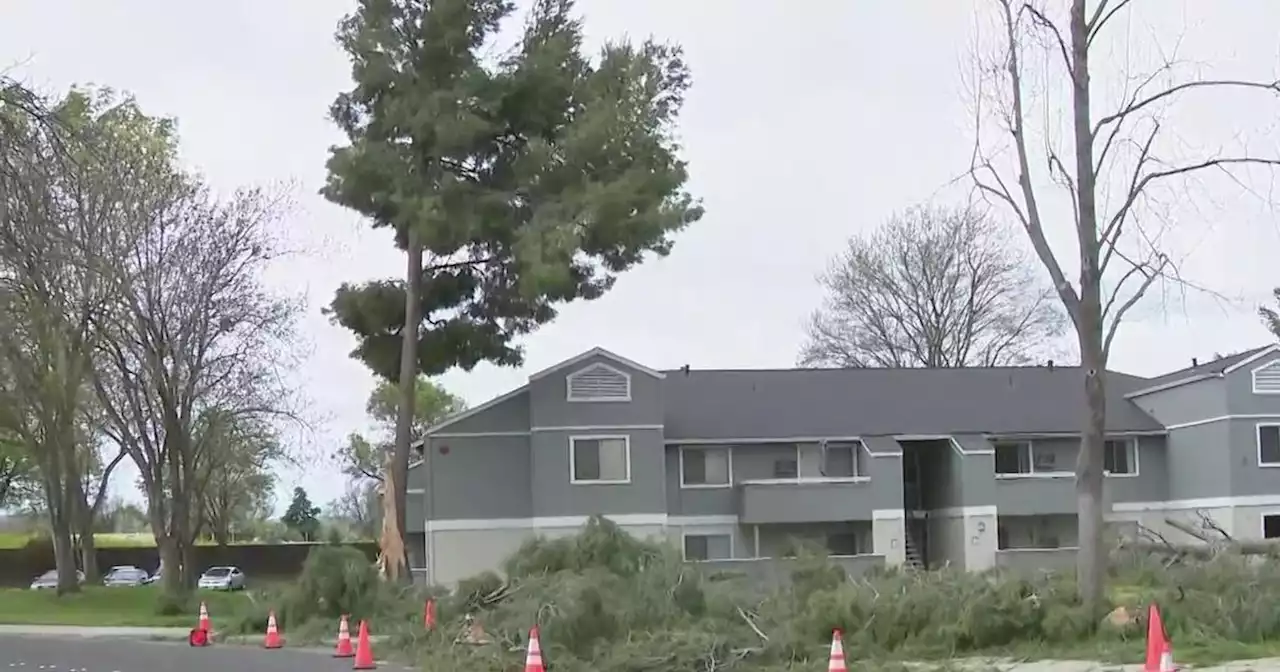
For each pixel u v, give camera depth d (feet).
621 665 62.75
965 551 159.22
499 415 152.97
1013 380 177.06
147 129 135.44
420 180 128.26
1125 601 73.46
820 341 233.35
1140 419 168.25
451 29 128.98
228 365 141.90
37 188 35.01
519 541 150.92
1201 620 67.36
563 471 148.77
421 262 135.33
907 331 228.02
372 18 130.62
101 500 196.54
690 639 64.64
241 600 134.51
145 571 240.94
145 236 121.90
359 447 273.75
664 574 73.97
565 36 136.05
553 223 125.70
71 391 121.39
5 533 303.07
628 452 149.79
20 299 38.91
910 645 68.39
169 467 140.26
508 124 133.59
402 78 128.88
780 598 77.41
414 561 170.60
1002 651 67.56
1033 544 164.96
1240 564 75.77
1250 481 156.97
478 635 72.28
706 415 163.63
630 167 132.57
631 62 136.05
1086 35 73.41
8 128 34.65
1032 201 75.20
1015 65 76.02
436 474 151.53
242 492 243.81
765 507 156.46
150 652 86.33
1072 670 60.95
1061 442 167.02
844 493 158.10
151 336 132.46
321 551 100.17
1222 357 187.21
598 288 136.05
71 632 108.37
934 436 163.12
